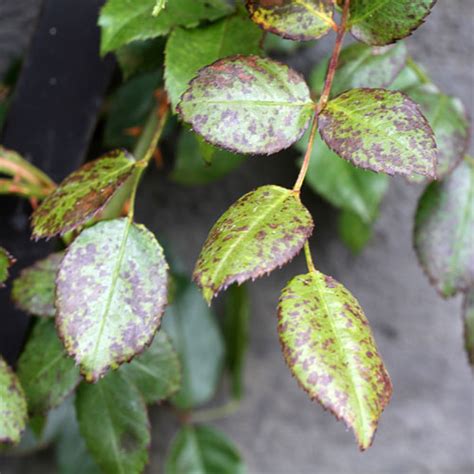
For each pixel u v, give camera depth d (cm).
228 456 63
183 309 62
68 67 49
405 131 35
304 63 58
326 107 36
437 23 57
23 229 48
